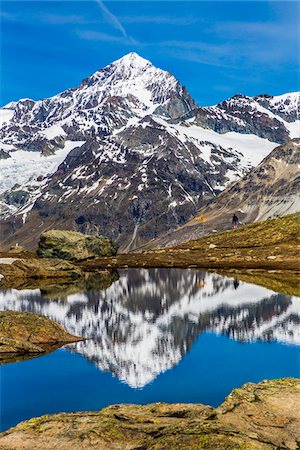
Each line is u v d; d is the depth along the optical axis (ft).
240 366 132.87
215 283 319.68
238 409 85.71
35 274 380.37
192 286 311.68
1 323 163.63
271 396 90.89
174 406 90.17
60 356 148.36
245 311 218.38
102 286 326.85
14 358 147.23
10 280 370.12
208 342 162.81
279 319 197.57
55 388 118.42
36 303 256.73
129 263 471.21
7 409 106.01
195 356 144.87
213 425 77.05
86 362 141.28
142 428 78.48
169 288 306.55
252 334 172.24
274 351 147.74
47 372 132.05
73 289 313.94
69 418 83.97
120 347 158.71
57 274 378.73
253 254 451.94
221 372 128.06
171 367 134.10
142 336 174.91
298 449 70.38
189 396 111.34
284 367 130.00
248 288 291.38
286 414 82.94
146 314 221.46
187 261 461.78
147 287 315.37
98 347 159.22
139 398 111.14
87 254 510.58
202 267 418.51
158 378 124.88
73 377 127.54
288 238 501.56
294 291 271.69
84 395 113.70
